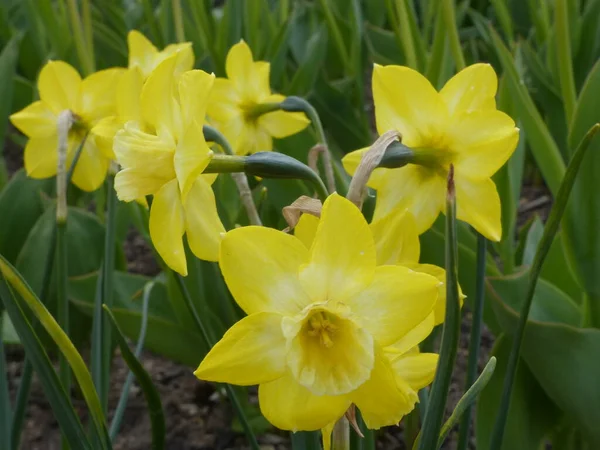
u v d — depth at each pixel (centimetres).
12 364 77
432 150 32
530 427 49
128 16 122
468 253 52
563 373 44
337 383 25
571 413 44
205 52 96
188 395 72
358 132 93
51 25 94
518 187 60
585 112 44
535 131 50
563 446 52
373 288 26
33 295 29
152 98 30
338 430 29
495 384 48
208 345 44
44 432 68
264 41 101
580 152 30
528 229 67
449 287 26
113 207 46
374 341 25
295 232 29
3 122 78
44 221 61
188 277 56
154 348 60
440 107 32
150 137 30
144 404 71
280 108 47
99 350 46
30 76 120
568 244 46
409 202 33
